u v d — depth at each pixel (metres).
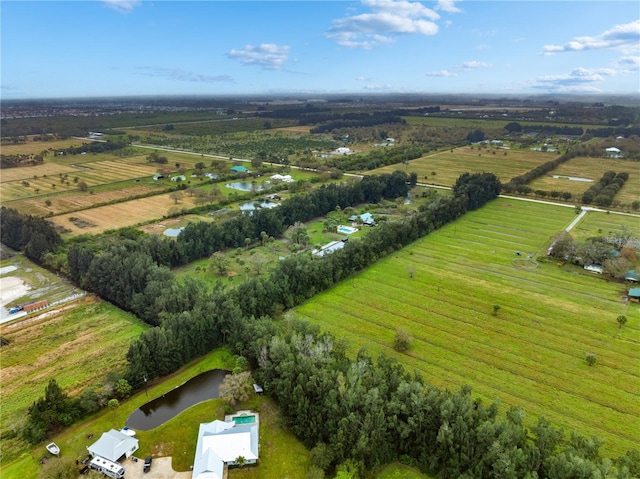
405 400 64.88
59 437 69.50
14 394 78.25
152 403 77.50
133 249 129.12
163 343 82.88
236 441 64.88
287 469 63.47
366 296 113.12
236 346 86.81
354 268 125.44
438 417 62.69
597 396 76.50
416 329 97.44
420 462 63.34
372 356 87.31
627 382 80.00
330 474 62.69
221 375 85.25
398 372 72.75
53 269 133.88
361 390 65.44
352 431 62.75
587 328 97.44
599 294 113.25
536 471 55.12
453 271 128.50
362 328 98.00
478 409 62.91
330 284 117.75
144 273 108.19
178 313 94.38
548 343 92.12
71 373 84.00
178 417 73.31
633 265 124.75
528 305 107.75
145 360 81.12
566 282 120.56
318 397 68.06
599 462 56.22
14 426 68.69
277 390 73.06
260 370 80.50
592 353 88.56
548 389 78.31
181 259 133.88
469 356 87.88
